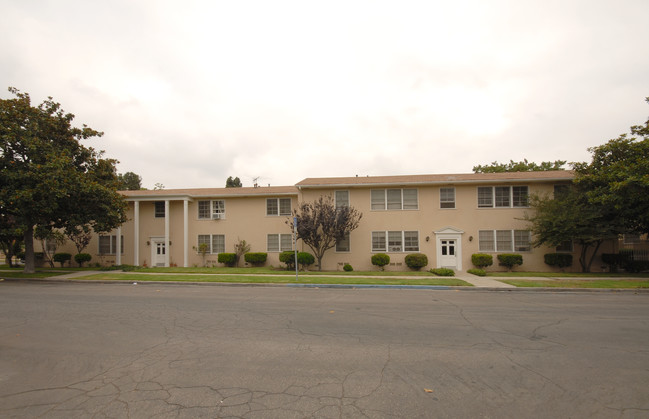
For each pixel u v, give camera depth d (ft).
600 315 28.37
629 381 14.84
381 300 35.60
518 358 17.72
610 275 59.62
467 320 26.35
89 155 66.54
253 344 20.01
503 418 11.68
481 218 71.26
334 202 74.33
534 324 25.11
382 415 11.85
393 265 72.28
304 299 36.09
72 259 83.35
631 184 53.88
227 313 28.60
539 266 69.36
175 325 24.44
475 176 72.79
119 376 15.31
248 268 70.64
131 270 66.33
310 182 75.15
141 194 79.25
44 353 18.40
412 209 72.90
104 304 32.63
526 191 70.59
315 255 73.00
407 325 24.67
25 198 49.88
